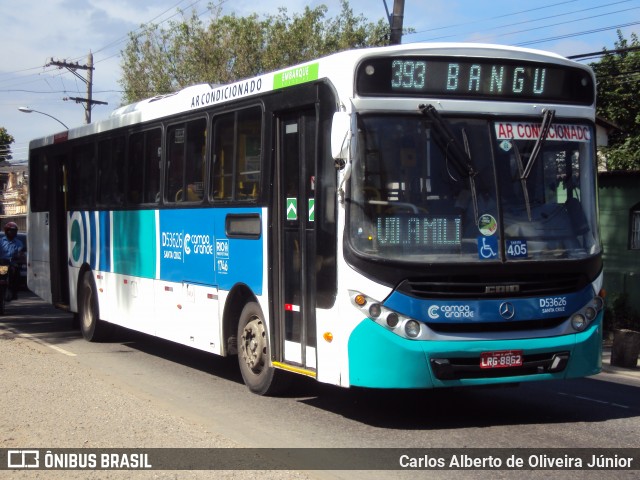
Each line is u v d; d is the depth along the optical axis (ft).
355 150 25.08
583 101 27.76
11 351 41.78
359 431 26.07
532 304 25.45
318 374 26.61
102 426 25.44
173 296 37.52
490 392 33.35
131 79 127.44
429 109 25.43
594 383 36.83
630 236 61.77
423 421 27.61
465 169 25.59
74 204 49.90
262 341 31.19
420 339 24.52
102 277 45.88
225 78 121.39
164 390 33.27
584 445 24.34
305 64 27.99
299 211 28.43
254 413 28.81
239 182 32.17
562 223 26.55
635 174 61.05
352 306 24.95
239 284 32.04
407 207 25.12
